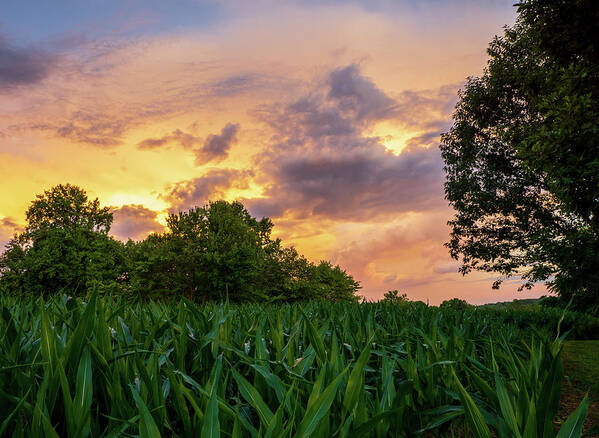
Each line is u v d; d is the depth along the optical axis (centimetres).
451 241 1756
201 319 265
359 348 263
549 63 1129
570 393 434
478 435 130
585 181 636
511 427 130
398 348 264
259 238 2564
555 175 641
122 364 181
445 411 177
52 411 148
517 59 1452
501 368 302
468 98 1622
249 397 140
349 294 2831
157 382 156
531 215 1502
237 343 252
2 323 241
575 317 903
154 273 2062
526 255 1489
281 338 236
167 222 2309
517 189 1485
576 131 604
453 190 1695
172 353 220
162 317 288
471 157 1602
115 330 251
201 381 203
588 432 158
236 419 120
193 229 2256
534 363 185
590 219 803
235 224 2359
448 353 236
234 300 2061
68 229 2175
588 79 639
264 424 133
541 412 129
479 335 371
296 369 188
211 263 1977
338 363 176
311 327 200
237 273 1983
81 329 172
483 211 1617
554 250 812
